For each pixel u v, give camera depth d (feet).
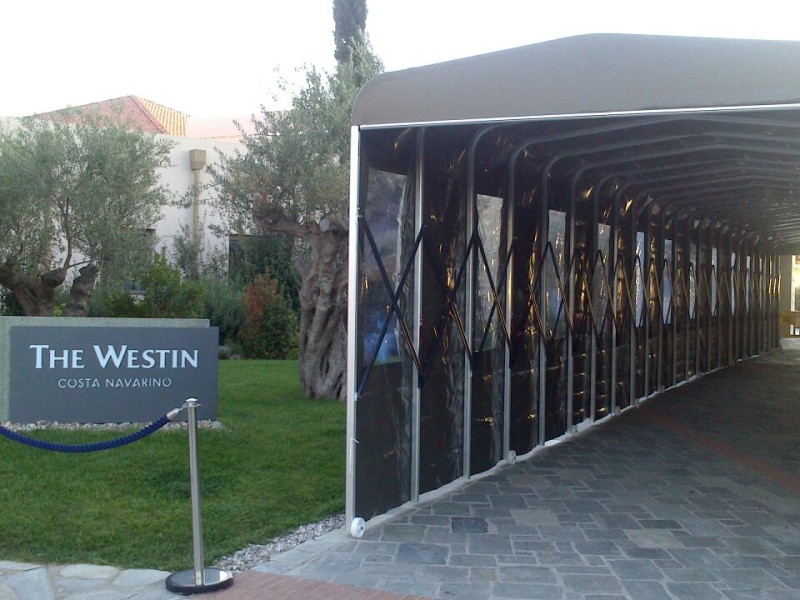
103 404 30.50
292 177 37.06
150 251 48.11
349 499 20.72
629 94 17.01
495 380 28.45
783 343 92.63
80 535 20.20
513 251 28.91
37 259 40.81
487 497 24.49
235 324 64.18
